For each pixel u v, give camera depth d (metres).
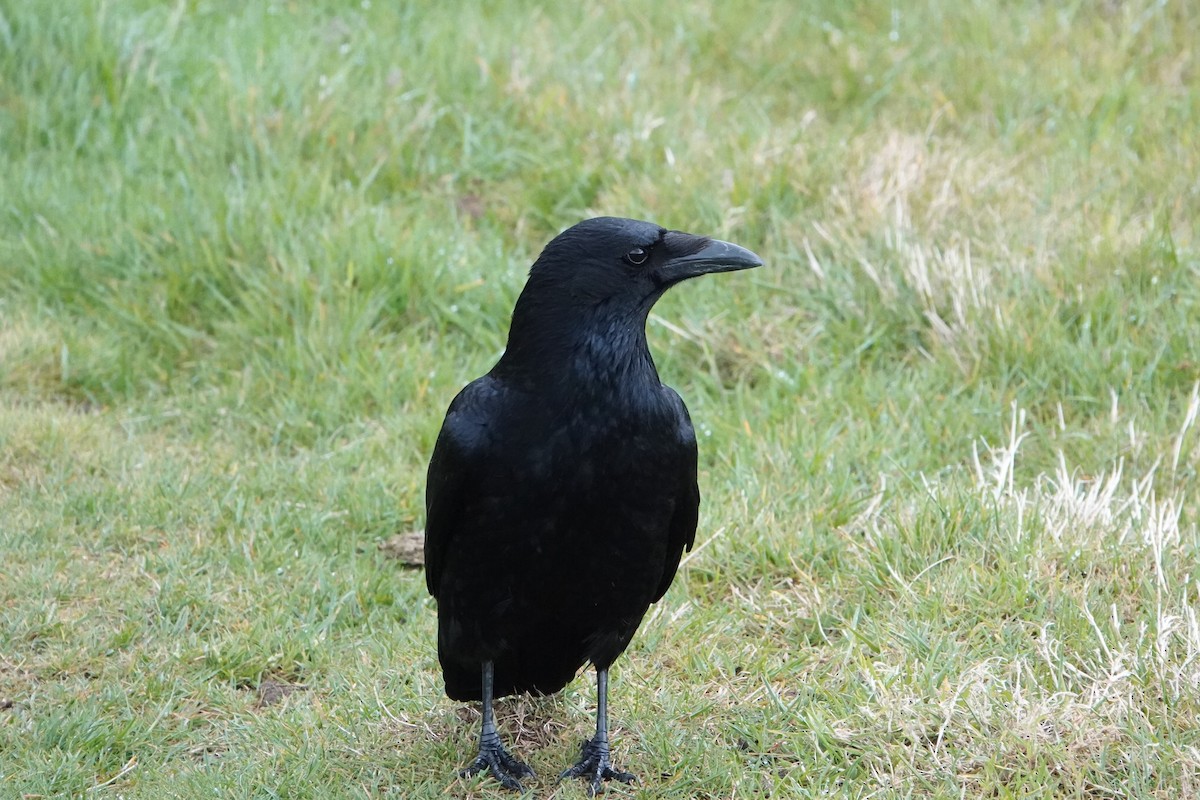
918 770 6.80
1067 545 8.44
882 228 11.94
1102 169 13.14
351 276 11.88
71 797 7.00
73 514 9.55
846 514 9.25
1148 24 16.06
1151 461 9.71
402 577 9.23
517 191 13.73
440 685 7.95
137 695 7.86
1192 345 10.61
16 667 8.09
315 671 8.16
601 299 6.73
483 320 12.02
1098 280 11.26
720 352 11.43
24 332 11.60
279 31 15.38
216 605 8.66
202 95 14.23
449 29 15.52
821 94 15.31
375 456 10.48
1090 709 6.98
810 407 10.61
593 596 6.93
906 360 11.25
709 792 6.89
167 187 13.12
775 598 8.55
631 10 16.52
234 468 10.26
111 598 8.70
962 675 7.34
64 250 12.40
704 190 12.91
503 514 6.72
